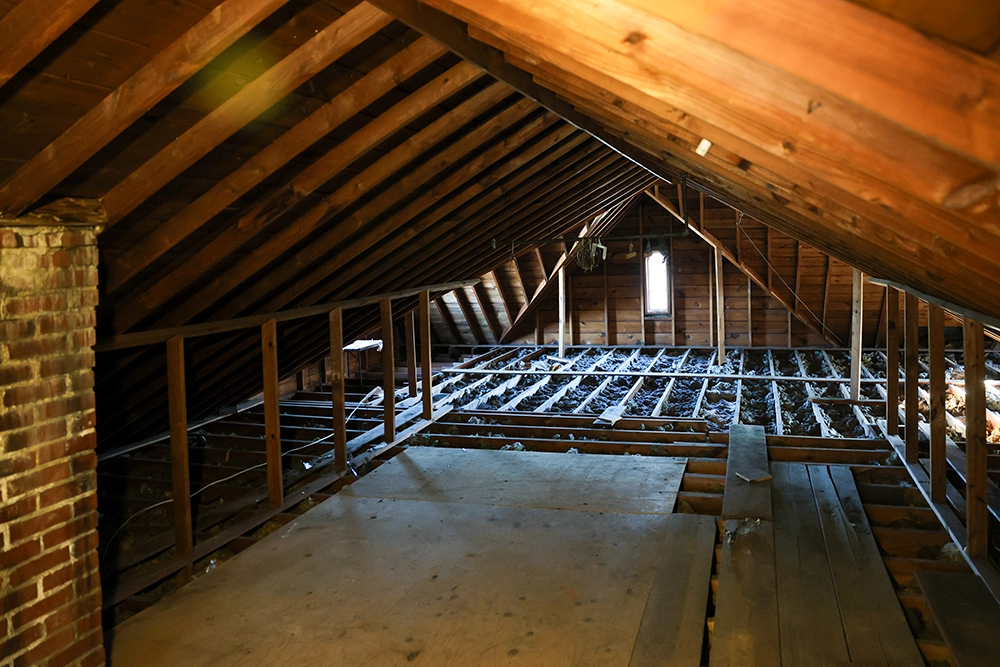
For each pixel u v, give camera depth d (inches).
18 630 88.4
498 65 111.3
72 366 94.0
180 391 140.5
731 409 279.0
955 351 403.2
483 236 231.0
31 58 68.8
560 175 215.9
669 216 451.5
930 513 159.9
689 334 462.3
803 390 318.0
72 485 94.5
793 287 410.0
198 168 105.7
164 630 116.8
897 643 106.9
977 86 25.6
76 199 95.0
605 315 467.8
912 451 190.5
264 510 171.2
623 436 230.8
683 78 36.3
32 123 82.0
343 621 118.3
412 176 144.0
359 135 116.1
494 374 363.6
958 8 24.5
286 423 264.4
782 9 28.4
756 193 111.5
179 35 81.6
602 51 40.4
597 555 140.8
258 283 151.2
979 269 53.1
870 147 32.1
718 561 144.7
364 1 86.0
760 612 116.7
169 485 197.2
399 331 459.2
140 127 91.5
